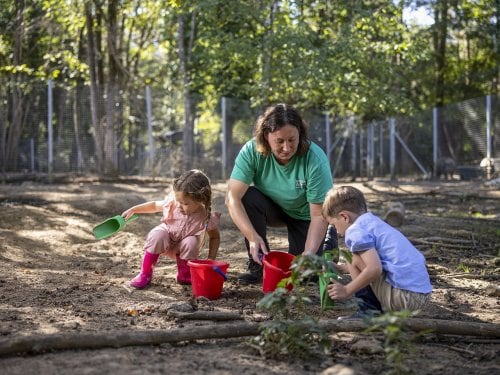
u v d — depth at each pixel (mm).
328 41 15414
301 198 4914
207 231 5246
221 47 16781
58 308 4309
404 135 20938
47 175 17562
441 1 18672
